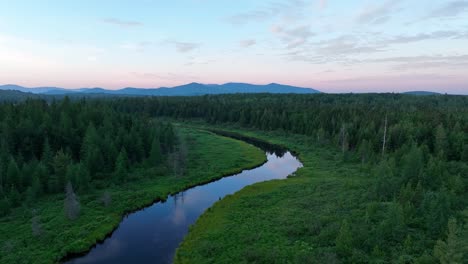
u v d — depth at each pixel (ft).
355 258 111.55
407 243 116.57
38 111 305.32
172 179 241.35
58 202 184.44
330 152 345.92
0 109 298.35
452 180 171.73
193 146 378.12
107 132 283.79
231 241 138.21
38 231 142.92
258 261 118.01
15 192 180.34
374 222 140.56
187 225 166.30
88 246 139.95
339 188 203.62
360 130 349.00
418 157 181.47
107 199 183.01
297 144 406.62
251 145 399.85
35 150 248.11
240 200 193.36
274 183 230.27
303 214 162.09
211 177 253.24
